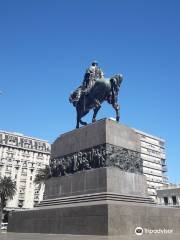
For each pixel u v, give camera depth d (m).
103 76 27.56
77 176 23.17
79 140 24.88
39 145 127.75
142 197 21.75
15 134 123.81
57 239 15.16
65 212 20.55
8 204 110.50
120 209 18.17
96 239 14.87
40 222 22.80
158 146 124.94
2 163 116.75
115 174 21.23
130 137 24.08
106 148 22.03
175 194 80.06
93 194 20.78
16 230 25.36
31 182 120.44
